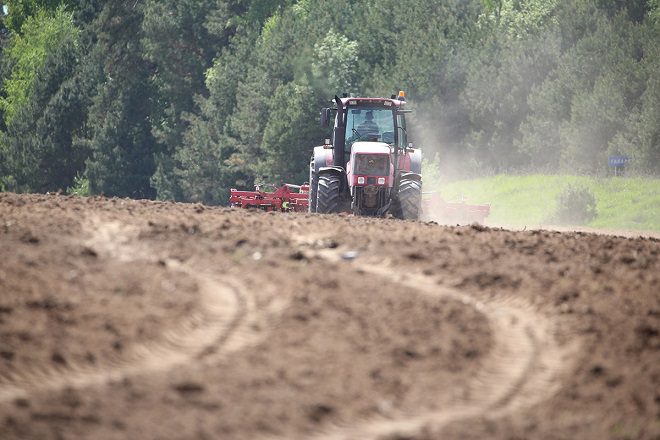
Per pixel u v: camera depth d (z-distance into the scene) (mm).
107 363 25875
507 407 24625
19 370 24953
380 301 31641
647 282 36250
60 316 28531
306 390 24562
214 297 31781
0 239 38500
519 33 194000
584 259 40594
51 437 21156
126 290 31500
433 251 40188
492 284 35000
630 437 23031
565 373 26984
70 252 36750
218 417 22688
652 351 28641
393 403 24266
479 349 28062
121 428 21812
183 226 43500
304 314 29984
